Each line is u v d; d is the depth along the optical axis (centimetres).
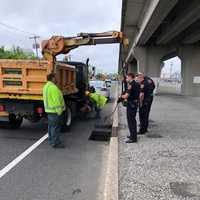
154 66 4034
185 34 3347
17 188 629
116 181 620
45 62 1105
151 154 840
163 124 1362
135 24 3362
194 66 3806
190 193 567
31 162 808
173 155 830
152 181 629
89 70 1722
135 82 980
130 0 2353
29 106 1149
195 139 1048
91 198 585
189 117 1608
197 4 1839
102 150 956
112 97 3256
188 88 3781
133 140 987
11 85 1131
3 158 839
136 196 552
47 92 952
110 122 1488
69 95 1331
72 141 1073
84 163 812
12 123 1255
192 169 709
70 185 651
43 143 1027
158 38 3581
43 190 621
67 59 1569
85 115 1616
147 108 1123
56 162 813
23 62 1115
